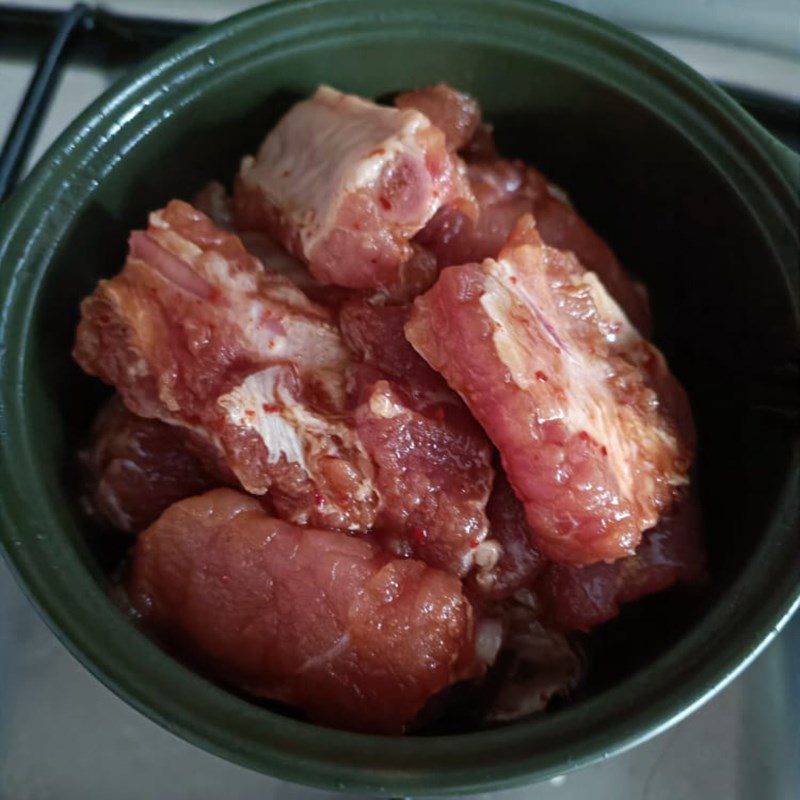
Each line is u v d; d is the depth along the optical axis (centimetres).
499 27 33
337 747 26
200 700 26
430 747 26
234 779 32
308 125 33
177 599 30
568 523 29
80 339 31
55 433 31
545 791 32
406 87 35
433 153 31
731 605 28
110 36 40
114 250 33
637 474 31
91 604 27
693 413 35
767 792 32
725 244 33
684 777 32
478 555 30
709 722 33
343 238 31
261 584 29
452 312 29
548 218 34
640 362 33
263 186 33
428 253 32
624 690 27
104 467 32
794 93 40
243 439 30
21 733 32
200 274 30
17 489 28
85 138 31
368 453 30
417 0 33
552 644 32
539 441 29
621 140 34
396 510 30
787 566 28
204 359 30
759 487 31
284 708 30
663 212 35
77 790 32
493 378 29
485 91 35
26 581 27
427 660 29
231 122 34
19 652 33
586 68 33
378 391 30
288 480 30
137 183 33
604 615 31
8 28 40
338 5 33
